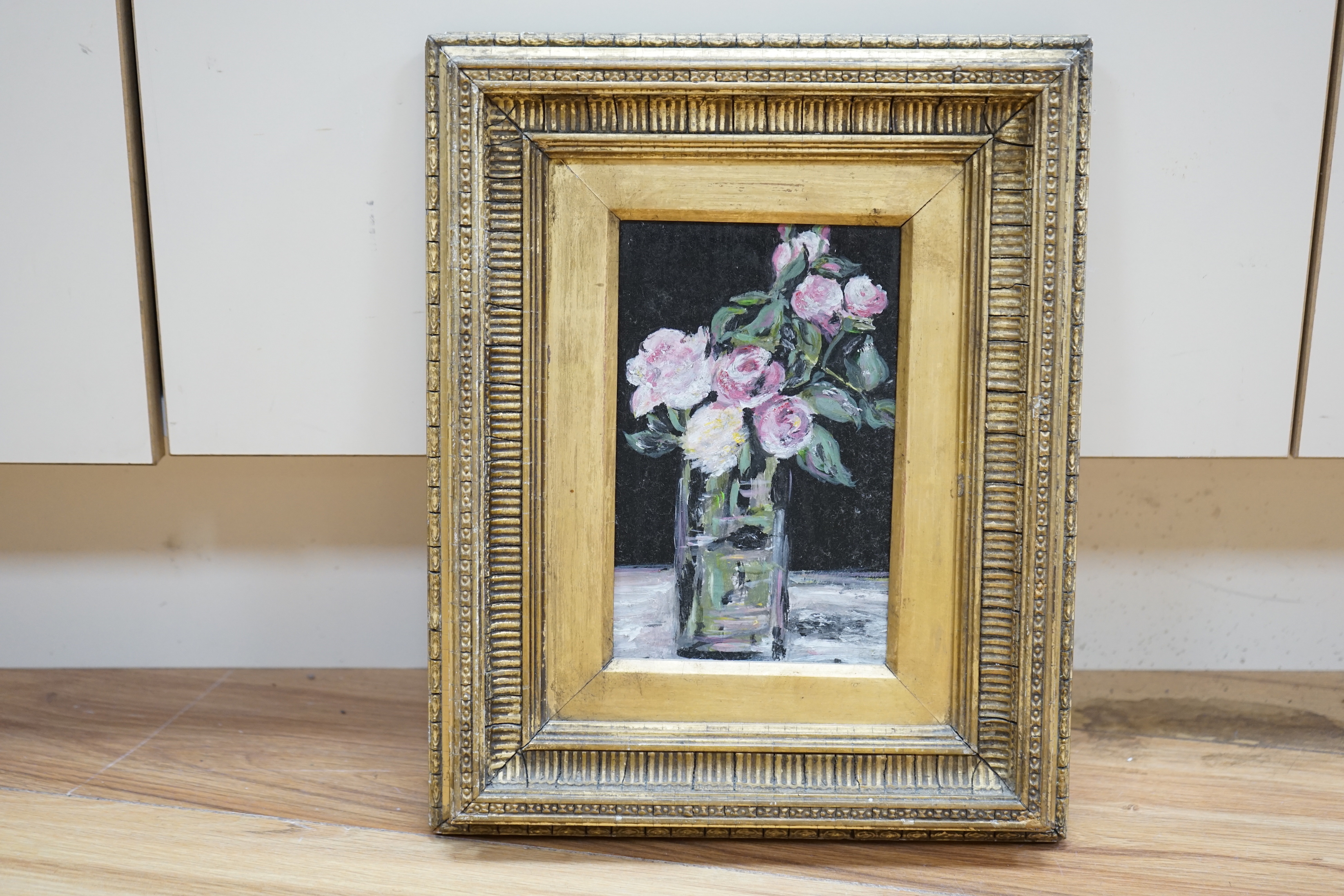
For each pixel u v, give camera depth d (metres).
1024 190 0.79
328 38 0.85
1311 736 0.97
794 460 0.84
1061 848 0.80
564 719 0.84
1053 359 0.79
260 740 0.95
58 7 0.83
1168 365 0.91
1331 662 1.13
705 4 0.85
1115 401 0.91
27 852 0.76
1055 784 0.81
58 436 0.90
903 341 0.83
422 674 1.12
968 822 0.81
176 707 1.02
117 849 0.77
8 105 0.85
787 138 0.80
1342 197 0.88
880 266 0.83
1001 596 0.82
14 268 0.87
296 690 1.07
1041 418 0.80
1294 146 0.87
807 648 0.85
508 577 0.83
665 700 0.84
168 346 0.89
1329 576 1.12
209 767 0.90
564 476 0.83
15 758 0.91
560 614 0.83
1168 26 0.85
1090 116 0.79
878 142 0.80
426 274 0.81
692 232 0.83
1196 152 0.87
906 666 0.84
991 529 0.82
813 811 0.81
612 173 0.81
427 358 0.81
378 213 0.88
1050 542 0.80
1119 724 0.99
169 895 0.71
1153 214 0.88
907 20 0.85
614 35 0.79
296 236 0.88
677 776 0.82
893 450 0.84
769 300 0.83
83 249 0.87
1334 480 1.09
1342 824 0.83
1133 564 1.12
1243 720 1.01
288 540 1.11
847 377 0.84
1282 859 0.78
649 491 0.84
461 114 0.79
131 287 0.88
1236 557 1.11
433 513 0.81
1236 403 0.91
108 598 1.11
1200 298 0.90
